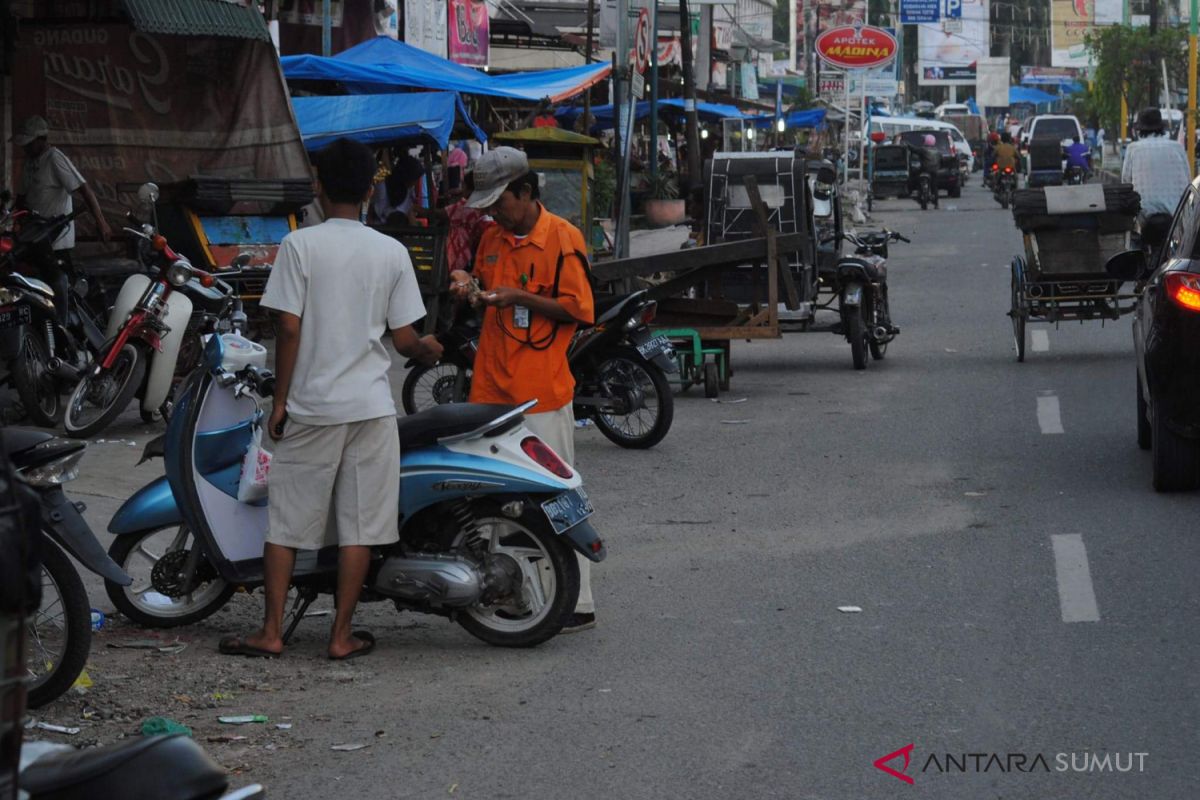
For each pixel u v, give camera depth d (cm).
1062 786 543
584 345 1254
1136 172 1984
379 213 2302
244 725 625
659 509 1045
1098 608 770
